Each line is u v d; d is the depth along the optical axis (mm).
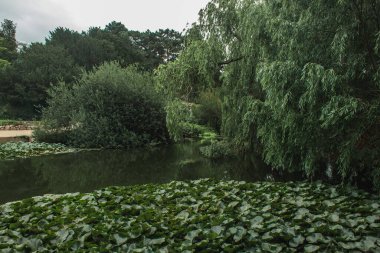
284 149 8477
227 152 14742
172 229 5180
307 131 7309
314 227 4988
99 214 5914
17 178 11375
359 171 8078
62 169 12820
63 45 42469
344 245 4512
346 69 6902
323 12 6945
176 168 12883
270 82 7199
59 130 19203
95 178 11297
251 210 5879
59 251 4500
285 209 5887
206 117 23953
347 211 5812
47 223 5539
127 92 19328
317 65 6383
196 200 6789
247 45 10227
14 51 51469
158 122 19969
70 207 6348
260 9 9680
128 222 5441
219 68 12086
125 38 53000
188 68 11812
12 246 4594
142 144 19281
